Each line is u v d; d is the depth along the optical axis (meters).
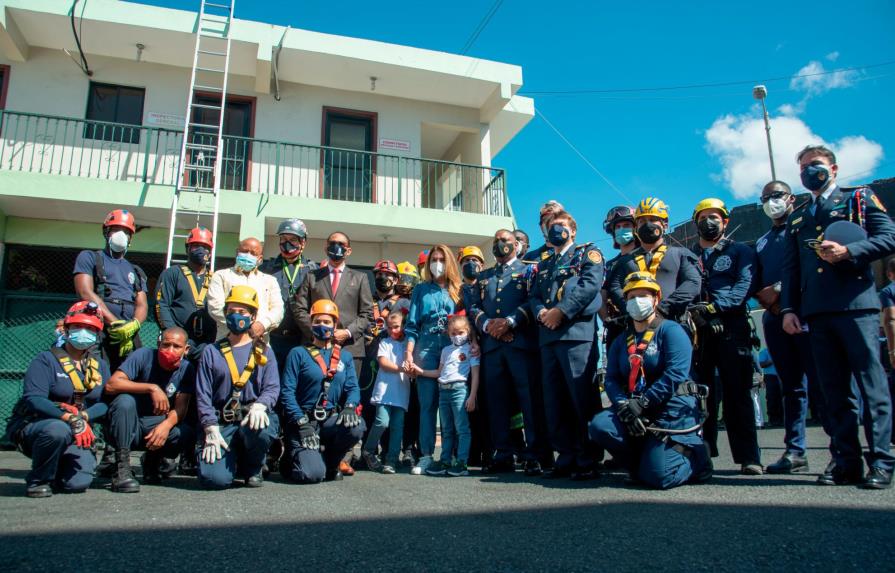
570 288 4.12
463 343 4.82
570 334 4.11
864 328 3.34
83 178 9.10
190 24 10.02
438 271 5.21
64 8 9.45
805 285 3.59
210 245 5.10
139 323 4.61
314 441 4.15
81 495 3.52
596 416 3.74
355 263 11.28
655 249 4.22
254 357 4.04
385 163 11.74
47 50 10.18
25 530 2.47
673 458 3.43
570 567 1.87
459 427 4.62
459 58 11.49
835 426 3.46
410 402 5.62
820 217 3.62
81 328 3.82
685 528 2.34
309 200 10.13
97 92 10.38
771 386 9.70
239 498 3.38
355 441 4.35
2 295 9.32
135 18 9.74
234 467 3.88
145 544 2.23
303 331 5.04
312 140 11.35
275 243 10.69
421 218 10.73
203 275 5.08
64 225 9.80
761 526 2.34
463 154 13.02
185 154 9.59
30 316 9.44
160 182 10.27
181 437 4.14
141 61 10.59
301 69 10.95
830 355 3.47
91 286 4.73
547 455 4.59
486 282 4.86
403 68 11.08
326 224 10.37
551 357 4.20
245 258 4.78
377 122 11.86
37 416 3.54
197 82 10.84
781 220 4.49
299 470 4.08
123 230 4.93
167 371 4.18
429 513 2.81
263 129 11.09
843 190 3.61
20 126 9.79
